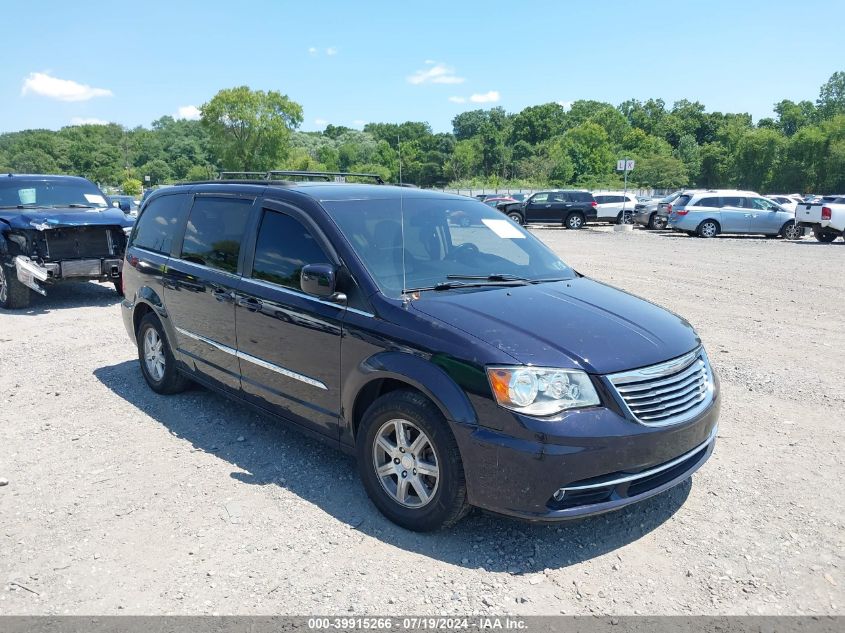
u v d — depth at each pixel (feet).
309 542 11.34
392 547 11.23
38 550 11.12
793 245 69.26
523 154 453.17
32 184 35.09
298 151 414.21
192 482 13.55
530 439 10.05
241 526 11.85
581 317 11.93
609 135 480.23
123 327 27.81
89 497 12.92
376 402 11.80
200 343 16.43
